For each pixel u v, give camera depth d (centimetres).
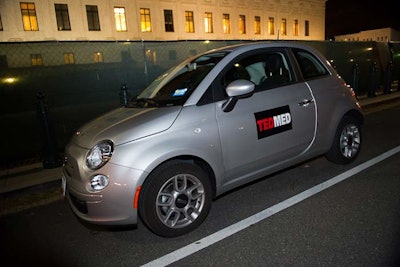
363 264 223
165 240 281
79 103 634
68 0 3012
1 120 558
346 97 406
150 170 260
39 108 495
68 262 261
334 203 320
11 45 570
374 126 662
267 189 371
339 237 259
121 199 256
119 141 262
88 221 266
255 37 4262
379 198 322
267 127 326
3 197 419
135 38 3344
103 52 659
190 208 290
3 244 301
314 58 399
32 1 2867
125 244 280
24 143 579
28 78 581
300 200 334
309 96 364
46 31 2947
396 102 983
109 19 3219
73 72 623
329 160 423
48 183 447
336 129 394
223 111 300
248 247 257
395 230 263
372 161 434
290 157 356
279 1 4425
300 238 263
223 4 3894
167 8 3506
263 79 344
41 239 303
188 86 312
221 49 362
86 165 264
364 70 1162
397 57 1343
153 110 295
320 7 4991
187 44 769
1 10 2766
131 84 696
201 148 284
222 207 335
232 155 305
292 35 4700
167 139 270
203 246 265
